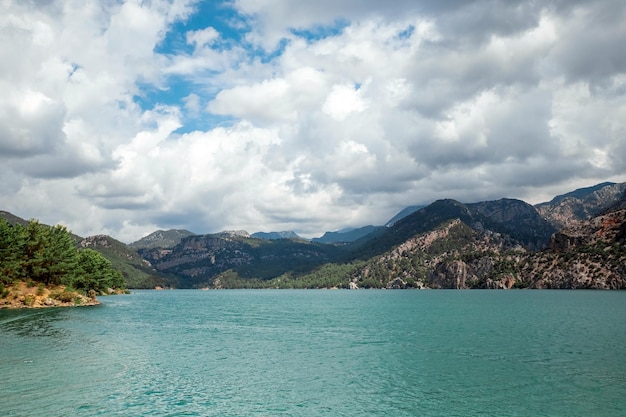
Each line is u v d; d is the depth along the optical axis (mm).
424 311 143250
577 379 45281
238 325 100188
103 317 109375
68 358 54188
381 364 53625
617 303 170625
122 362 52875
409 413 35562
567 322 100375
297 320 113688
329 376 47469
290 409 36562
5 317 98688
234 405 37438
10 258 124875
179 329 90125
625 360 54625
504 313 129750
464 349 64000
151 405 37031
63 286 146625
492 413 35406
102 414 34531
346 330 89500
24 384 41969
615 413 35062
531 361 54562
